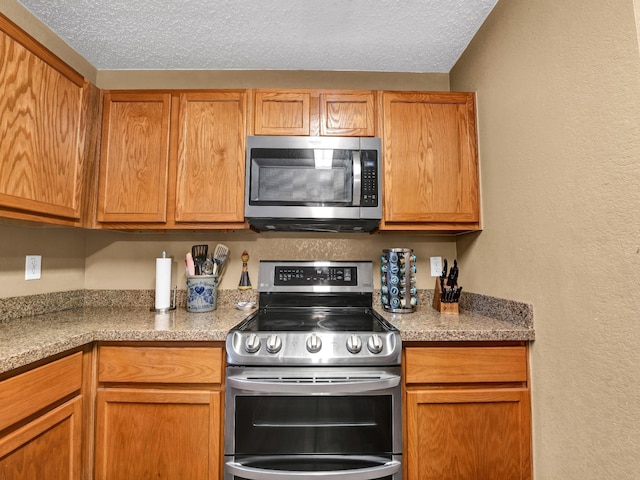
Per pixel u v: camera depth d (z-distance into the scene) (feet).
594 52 3.05
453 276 5.36
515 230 4.32
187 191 5.23
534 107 3.93
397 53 5.92
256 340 3.99
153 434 3.96
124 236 6.18
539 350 3.87
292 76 6.42
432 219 5.21
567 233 3.41
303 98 5.37
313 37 5.49
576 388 3.28
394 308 5.37
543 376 3.79
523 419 4.00
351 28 5.28
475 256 5.43
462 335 4.05
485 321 4.59
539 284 3.85
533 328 3.96
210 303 5.55
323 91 5.40
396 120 5.33
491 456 3.99
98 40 5.51
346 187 5.06
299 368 3.96
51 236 5.34
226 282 6.15
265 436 3.91
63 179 4.51
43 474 3.35
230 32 5.35
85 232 6.11
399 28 5.28
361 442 3.92
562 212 3.48
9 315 4.59
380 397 3.96
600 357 2.99
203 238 6.22
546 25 3.71
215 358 4.04
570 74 3.35
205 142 5.28
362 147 5.13
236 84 6.40
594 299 3.06
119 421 3.98
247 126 5.31
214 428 3.95
